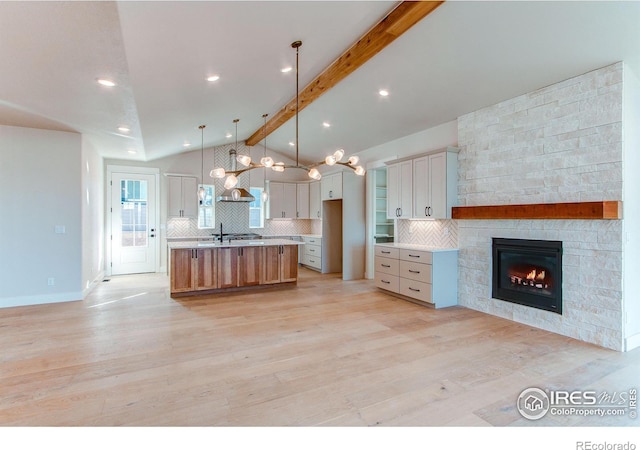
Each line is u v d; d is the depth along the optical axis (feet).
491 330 12.07
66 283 16.08
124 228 23.73
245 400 7.45
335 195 23.06
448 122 16.29
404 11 8.71
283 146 26.32
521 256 12.92
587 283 10.90
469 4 8.82
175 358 9.63
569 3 8.34
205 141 22.86
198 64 10.48
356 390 7.91
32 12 6.82
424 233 17.90
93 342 10.78
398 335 11.55
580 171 11.03
